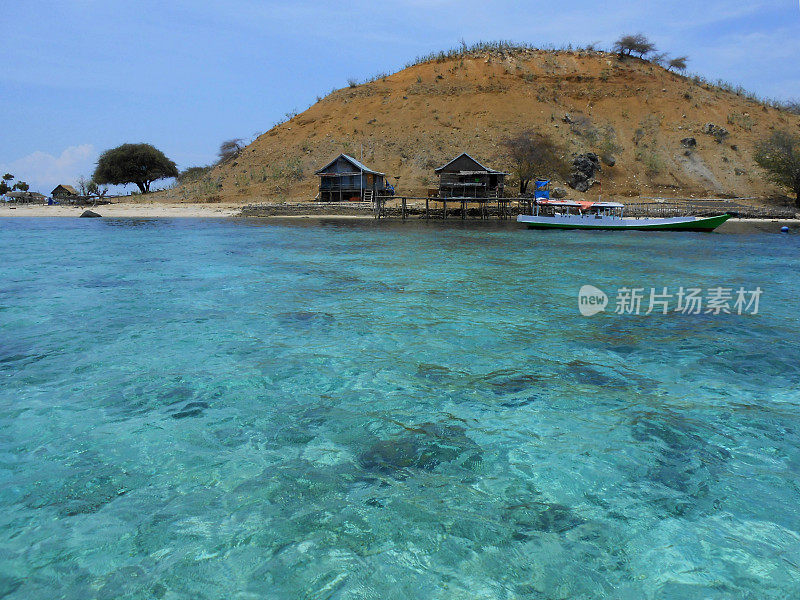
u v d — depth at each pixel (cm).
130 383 700
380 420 594
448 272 1652
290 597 329
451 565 359
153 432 561
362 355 824
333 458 507
